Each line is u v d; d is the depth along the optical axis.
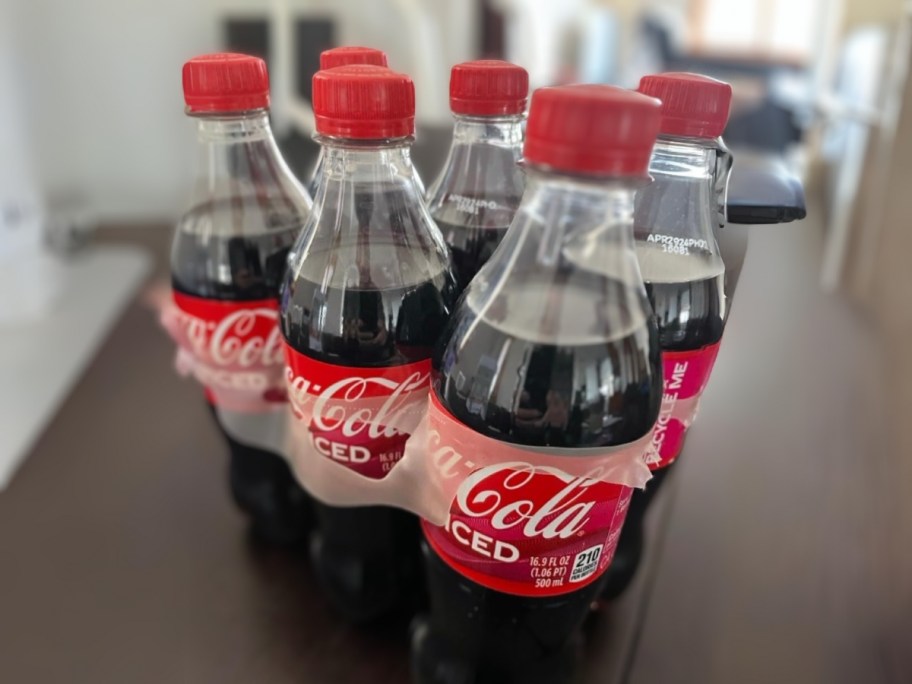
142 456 0.65
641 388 0.33
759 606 0.52
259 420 0.49
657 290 0.37
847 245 1.09
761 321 0.98
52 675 0.44
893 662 0.48
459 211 0.46
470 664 0.42
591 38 2.95
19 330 0.87
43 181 1.12
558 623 0.39
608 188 0.29
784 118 1.84
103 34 1.14
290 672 0.45
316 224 0.40
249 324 0.47
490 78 0.40
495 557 0.36
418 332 0.39
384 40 1.37
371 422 0.39
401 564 0.48
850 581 0.54
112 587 0.51
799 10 4.09
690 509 0.61
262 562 0.53
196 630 0.48
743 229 0.45
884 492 0.64
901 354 0.86
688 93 0.34
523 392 0.32
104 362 0.80
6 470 0.62
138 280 1.01
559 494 0.33
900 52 1.01
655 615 0.51
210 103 0.41
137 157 1.23
